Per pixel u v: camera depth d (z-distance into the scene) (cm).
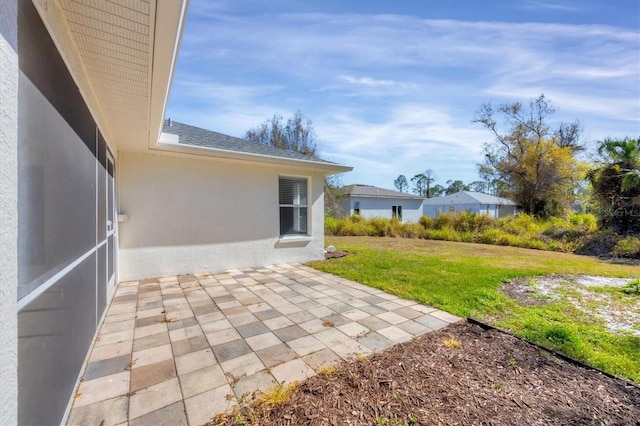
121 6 157
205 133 699
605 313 354
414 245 1060
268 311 347
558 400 184
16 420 98
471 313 342
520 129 1795
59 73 160
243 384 200
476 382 202
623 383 202
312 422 163
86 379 205
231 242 588
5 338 91
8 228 93
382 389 193
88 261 233
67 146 172
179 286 459
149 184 503
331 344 261
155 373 213
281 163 602
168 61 216
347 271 564
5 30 91
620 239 882
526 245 1071
